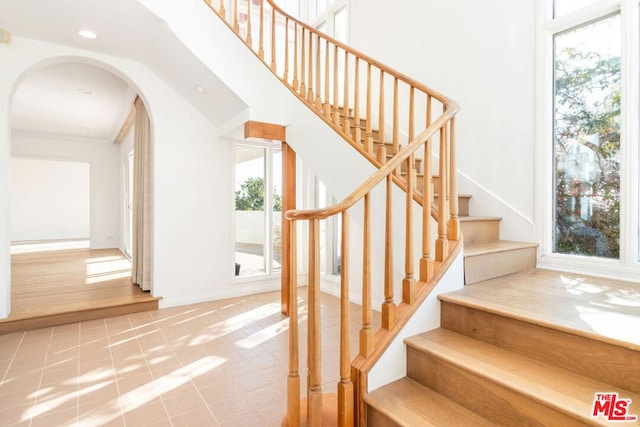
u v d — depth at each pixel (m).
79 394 2.12
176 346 2.86
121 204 8.06
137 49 3.40
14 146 7.04
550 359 1.46
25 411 1.95
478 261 2.17
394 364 1.66
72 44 3.30
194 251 4.12
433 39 3.41
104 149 8.07
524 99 2.73
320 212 1.41
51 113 5.98
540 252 2.64
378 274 3.68
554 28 2.56
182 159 4.04
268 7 4.91
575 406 1.15
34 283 4.59
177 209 4.02
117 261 6.38
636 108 2.19
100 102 5.41
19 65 3.14
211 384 2.25
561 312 1.58
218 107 3.72
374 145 2.99
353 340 2.92
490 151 2.96
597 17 2.38
